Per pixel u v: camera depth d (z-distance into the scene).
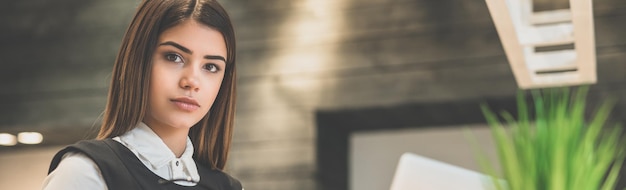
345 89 4.95
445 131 5.27
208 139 1.43
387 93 4.87
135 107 1.28
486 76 4.69
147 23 1.29
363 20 4.98
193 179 1.33
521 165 2.21
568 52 2.66
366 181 5.38
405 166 2.21
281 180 4.99
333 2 5.05
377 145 5.39
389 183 5.34
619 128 4.46
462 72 4.75
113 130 1.29
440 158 5.25
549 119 2.29
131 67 1.29
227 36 1.33
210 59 1.31
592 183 2.22
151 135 1.29
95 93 5.29
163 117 1.29
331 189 5.13
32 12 5.50
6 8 5.55
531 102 4.60
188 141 1.36
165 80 1.28
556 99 4.46
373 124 5.18
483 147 5.17
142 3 1.32
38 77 5.41
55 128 5.35
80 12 5.42
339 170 5.25
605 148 2.35
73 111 5.31
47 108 5.36
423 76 4.82
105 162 1.22
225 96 1.43
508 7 2.07
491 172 2.21
